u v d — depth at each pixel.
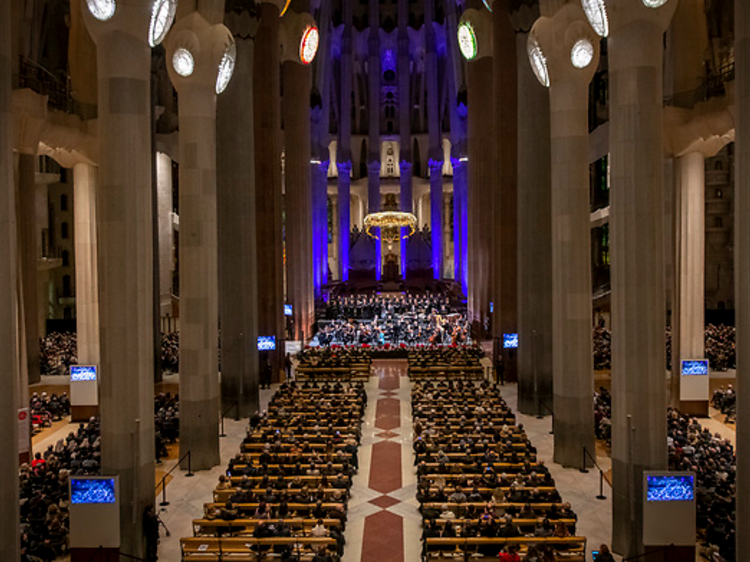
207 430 18.44
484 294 39.78
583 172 18.16
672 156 23.78
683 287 23.70
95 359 24.19
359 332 41.34
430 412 20.09
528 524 12.38
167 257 48.06
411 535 13.53
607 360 31.08
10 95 9.44
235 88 23.83
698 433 18.27
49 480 14.88
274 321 29.95
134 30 13.48
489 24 37.53
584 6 14.15
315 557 11.06
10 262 9.46
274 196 30.27
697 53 22.22
